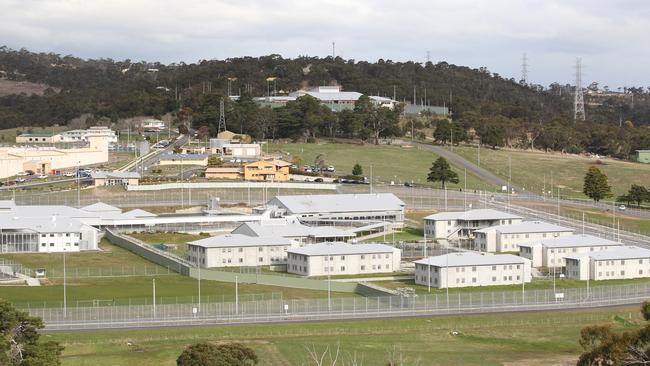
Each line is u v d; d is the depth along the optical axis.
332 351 189.88
